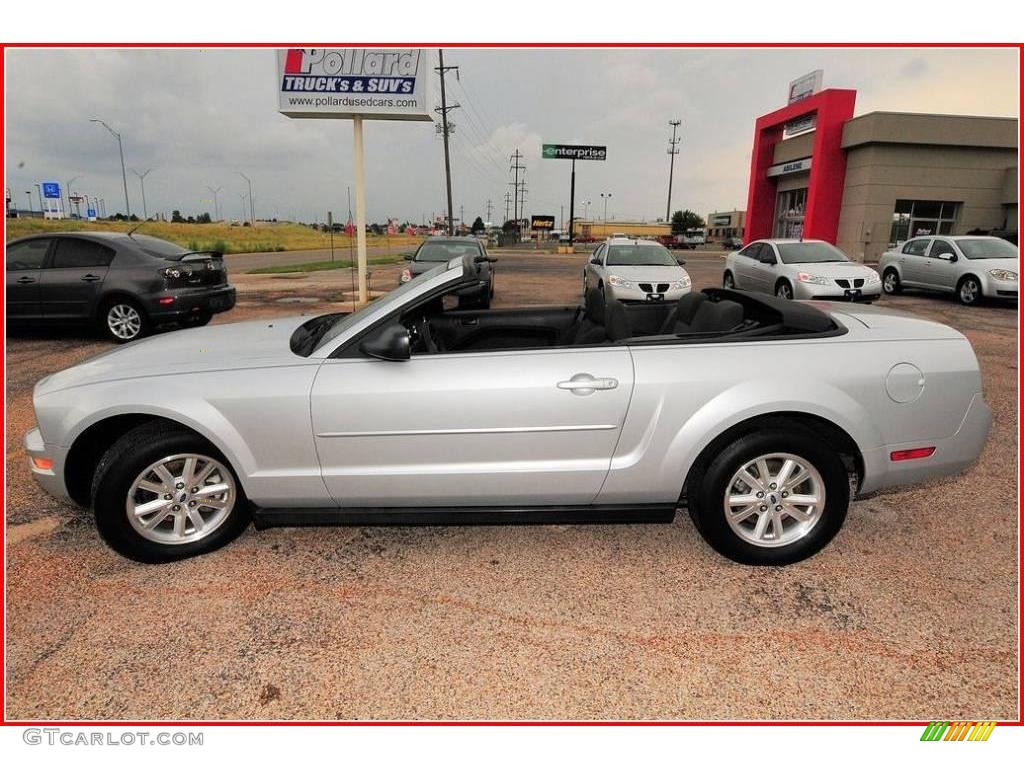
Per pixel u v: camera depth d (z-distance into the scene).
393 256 35.09
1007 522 3.34
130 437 2.96
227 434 2.83
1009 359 7.17
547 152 50.47
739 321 3.09
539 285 17.53
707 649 2.43
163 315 8.16
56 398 2.91
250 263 28.61
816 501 2.89
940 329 3.03
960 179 24.03
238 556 3.10
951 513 3.44
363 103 12.48
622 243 12.32
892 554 3.05
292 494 2.92
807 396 2.76
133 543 2.94
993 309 11.34
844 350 2.87
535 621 2.60
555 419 2.80
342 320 3.47
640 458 2.83
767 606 2.67
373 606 2.71
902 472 2.92
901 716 2.12
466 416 2.79
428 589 2.82
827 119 25.17
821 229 26.19
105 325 8.19
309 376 2.85
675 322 3.57
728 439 2.85
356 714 2.15
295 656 2.42
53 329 9.37
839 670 2.31
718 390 2.78
